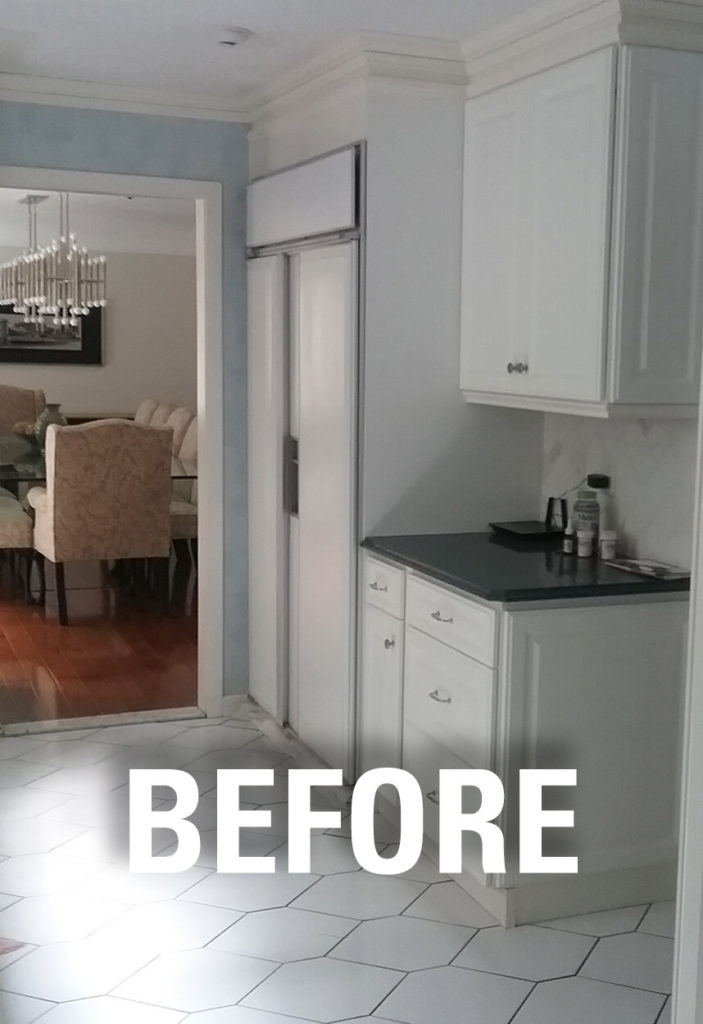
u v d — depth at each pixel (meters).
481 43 3.46
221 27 3.40
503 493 3.94
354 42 3.49
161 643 5.82
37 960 2.88
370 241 3.64
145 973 2.83
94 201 8.06
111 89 4.22
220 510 4.68
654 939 3.03
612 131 2.95
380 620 3.69
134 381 10.01
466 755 3.14
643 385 3.05
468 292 3.71
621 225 2.96
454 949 2.96
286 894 3.26
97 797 3.94
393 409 3.76
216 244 4.52
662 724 3.16
